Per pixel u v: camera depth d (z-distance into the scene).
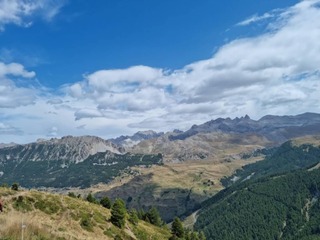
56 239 31.41
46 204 93.81
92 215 101.06
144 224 156.38
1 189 97.06
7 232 27.83
